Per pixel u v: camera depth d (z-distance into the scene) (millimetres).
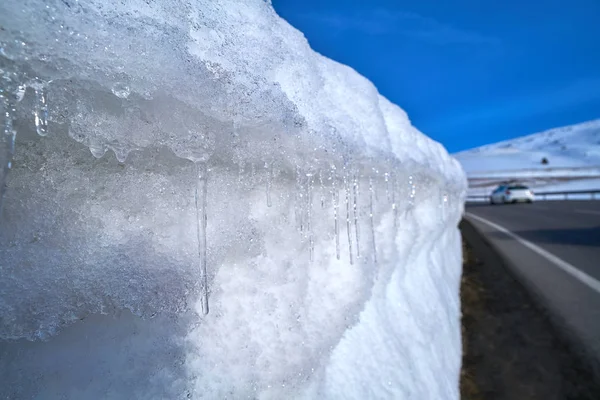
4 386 631
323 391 1210
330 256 1427
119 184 744
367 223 1625
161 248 795
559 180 50094
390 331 1741
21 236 619
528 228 9234
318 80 1416
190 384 847
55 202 659
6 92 499
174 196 831
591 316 3166
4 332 592
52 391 673
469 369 2369
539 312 3297
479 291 4008
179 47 688
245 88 840
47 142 637
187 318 883
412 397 1547
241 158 943
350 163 1386
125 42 609
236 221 975
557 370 2316
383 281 1825
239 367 945
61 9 544
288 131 1000
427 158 2793
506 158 93625
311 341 1174
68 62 552
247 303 1032
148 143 698
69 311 662
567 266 5062
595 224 9195
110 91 629
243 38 951
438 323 2375
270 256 1139
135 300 740
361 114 1724
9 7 491
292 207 1225
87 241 691
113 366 752
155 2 703
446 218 4078
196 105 719
